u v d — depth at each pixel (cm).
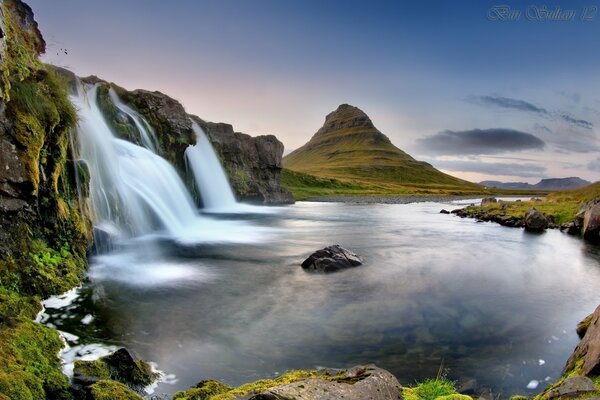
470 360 1022
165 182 3519
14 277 1226
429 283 1770
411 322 1276
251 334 1136
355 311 1360
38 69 1662
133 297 1404
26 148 1357
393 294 1571
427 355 1045
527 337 1179
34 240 1413
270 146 8469
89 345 994
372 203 9388
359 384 632
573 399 610
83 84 3478
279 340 1104
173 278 1700
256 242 2864
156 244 2550
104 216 2381
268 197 8050
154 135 4081
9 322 911
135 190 2881
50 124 1534
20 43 1631
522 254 2688
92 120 2802
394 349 1075
